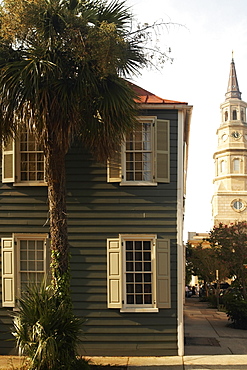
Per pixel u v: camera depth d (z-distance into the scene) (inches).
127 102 367.6
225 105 3324.3
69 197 463.8
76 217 462.0
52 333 348.2
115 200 462.0
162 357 438.9
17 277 460.1
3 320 455.2
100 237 459.5
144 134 470.0
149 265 459.8
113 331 447.8
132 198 461.7
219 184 3189.0
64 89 349.4
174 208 460.1
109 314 450.9
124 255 458.6
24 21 344.5
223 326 678.5
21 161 470.6
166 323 448.1
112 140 384.5
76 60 356.8
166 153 464.8
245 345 500.1
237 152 3191.4
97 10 384.5
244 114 3316.9
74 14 366.6
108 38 344.2
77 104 358.0
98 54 345.4
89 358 434.9
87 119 377.7
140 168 467.5
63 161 381.4
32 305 359.6
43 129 356.5
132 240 460.4
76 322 364.2
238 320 652.7
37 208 464.8
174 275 453.7
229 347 487.2
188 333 594.2
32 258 464.8
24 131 451.2
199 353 457.1
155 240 455.2
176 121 469.7
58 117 354.9
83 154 467.5
